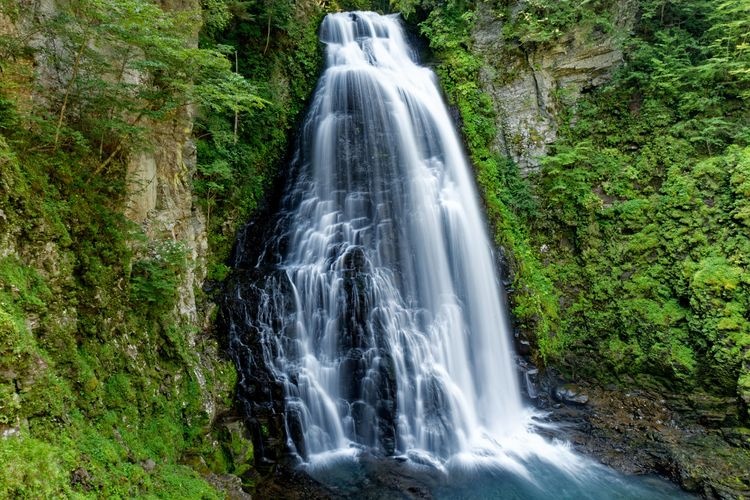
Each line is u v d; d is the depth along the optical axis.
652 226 12.30
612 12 14.36
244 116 12.62
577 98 14.91
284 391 9.34
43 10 5.96
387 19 18.44
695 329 10.75
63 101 6.07
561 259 13.69
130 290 6.80
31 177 5.18
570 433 10.47
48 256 5.14
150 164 8.08
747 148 11.30
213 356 8.92
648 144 13.34
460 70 15.74
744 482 8.52
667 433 10.13
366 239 11.90
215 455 7.63
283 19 13.97
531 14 14.92
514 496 8.45
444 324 11.40
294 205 13.10
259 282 10.37
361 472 8.75
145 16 5.89
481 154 14.84
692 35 13.73
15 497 3.24
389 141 13.73
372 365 10.02
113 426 5.41
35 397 4.04
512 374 11.79
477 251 12.90
